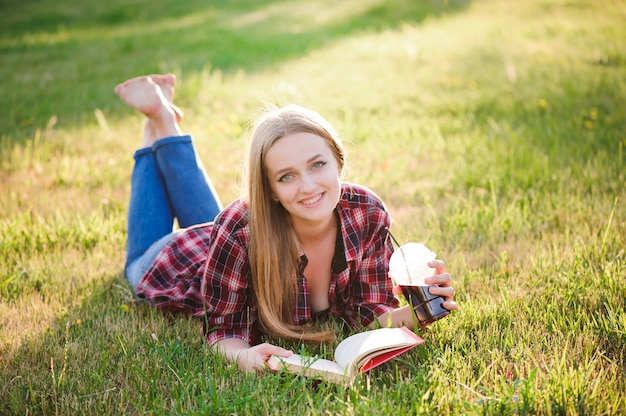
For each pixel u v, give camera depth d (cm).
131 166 474
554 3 1177
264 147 218
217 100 666
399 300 265
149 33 1184
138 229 302
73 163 479
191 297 269
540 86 661
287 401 203
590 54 799
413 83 726
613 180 399
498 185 407
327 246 246
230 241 235
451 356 226
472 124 559
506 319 250
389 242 258
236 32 1139
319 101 652
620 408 192
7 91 734
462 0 1271
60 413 204
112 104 668
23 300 283
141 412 199
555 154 450
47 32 1275
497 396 202
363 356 208
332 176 220
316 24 1191
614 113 545
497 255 317
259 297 239
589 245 303
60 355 238
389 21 1168
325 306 260
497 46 892
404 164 465
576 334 237
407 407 199
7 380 222
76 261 321
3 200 400
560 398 195
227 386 212
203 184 308
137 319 266
